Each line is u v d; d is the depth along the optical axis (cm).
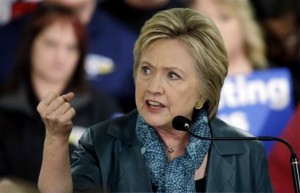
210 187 661
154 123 641
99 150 664
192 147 657
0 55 1234
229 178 669
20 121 1205
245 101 1286
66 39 1233
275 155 1108
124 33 1267
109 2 1271
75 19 1243
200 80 651
